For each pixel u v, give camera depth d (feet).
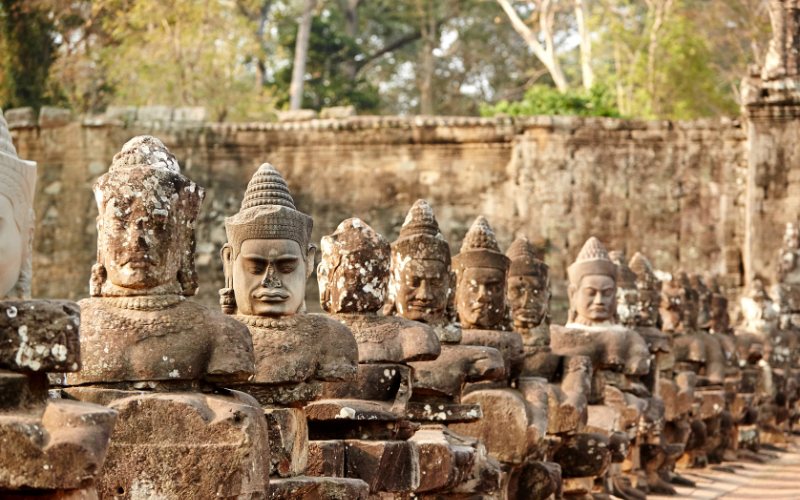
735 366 80.53
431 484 37.68
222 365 28.68
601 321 58.34
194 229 30.01
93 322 28.76
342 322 35.17
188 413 27.61
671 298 75.00
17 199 24.79
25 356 23.27
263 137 130.72
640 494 58.29
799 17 120.67
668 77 161.68
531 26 200.44
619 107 162.71
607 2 169.68
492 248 46.39
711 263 124.88
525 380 47.50
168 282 29.37
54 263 130.93
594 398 55.42
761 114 120.67
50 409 23.35
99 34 157.69
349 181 130.31
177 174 29.37
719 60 177.06
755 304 95.20
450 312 42.73
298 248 33.30
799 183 120.06
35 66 152.46
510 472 45.47
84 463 22.97
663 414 61.87
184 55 152.87
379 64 207.92
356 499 32.48
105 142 131.03
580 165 127.13
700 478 69.10
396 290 42.27
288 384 32.53
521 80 202.18
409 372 38.45
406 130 129.08
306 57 182.60
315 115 132.57
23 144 131.64
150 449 27.58
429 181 129.29
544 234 127.03
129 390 28.53
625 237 126.52
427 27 201.16
